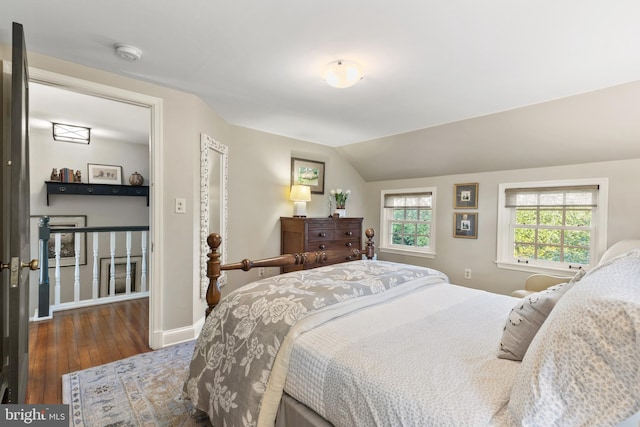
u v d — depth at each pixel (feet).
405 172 15.08
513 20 5.19
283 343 4.37
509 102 9.05
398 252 15.67
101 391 6.46
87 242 15.40
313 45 6.18
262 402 4.15
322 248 13.00
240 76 7.69
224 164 11.30
